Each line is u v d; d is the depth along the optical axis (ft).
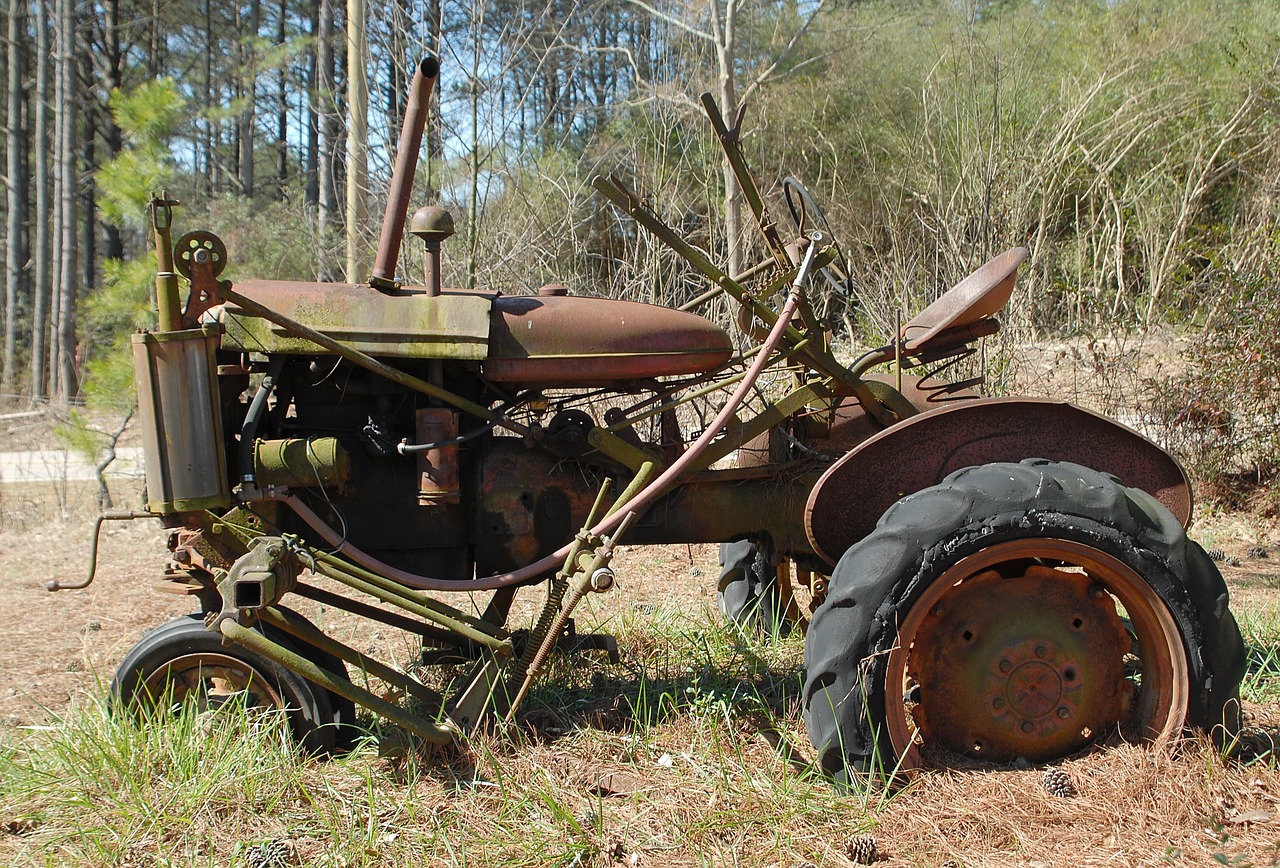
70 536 20.86
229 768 8.64
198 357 8.34
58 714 10.15
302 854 7.88
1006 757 8.82
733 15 32.48
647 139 39.86
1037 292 28.48
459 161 26.14
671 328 9.67
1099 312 25.77
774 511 10.43
